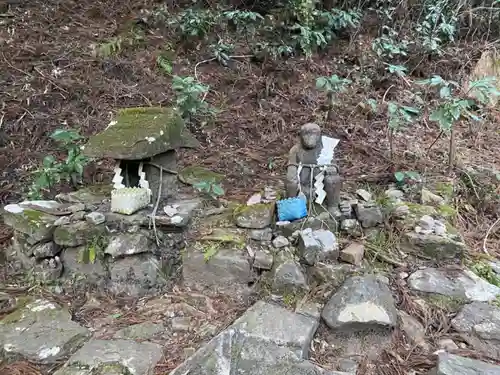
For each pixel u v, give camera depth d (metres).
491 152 4.37
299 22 5.25
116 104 4.55
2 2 5.68
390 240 2.98
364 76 5.06
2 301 2.75
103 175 3.77
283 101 4.71
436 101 4.77
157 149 2.79
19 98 4.48
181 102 4.04
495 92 3.56
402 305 2.67
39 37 5.29
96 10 5.84
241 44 5.35
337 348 2.45
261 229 2.90
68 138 3.53
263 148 4.11
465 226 3.50
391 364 2.36
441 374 2.15
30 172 3.88
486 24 5.72
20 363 2.32
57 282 2.89
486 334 2.46
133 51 5.23
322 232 2.84
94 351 2.36
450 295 2.70
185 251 2.86
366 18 5.73
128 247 2.78
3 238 3.28
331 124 4.41
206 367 1.91
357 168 3.81
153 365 2.28
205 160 3.91
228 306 2.71
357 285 2.59
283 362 1.94
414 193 3.46
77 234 2.84
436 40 5.34
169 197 3.15
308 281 2.74
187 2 5.94
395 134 4.39
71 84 4.65
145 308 2.71
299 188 2.93
